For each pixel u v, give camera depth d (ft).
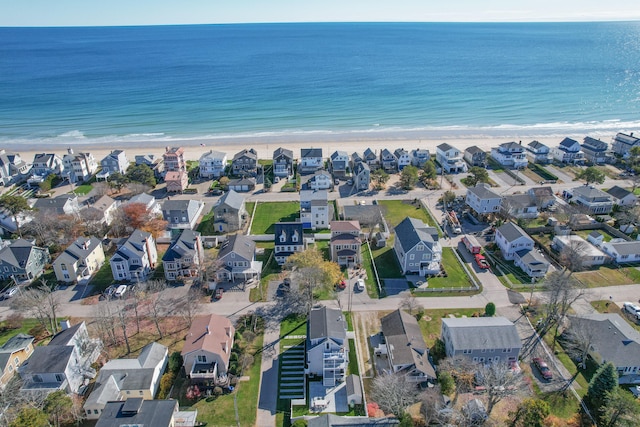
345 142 593.01
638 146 490.08
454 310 259.39
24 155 551.18
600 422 184.85
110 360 216.74
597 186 434.30
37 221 335.47
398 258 311.06
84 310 264.11
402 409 180.34
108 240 337.93
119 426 170.09
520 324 247.70
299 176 460.96
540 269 288.92
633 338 219.61
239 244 296.71
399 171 483.92
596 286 281.54
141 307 264.93
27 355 224.94
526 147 539.70
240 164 473.67
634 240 327.88
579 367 217.15
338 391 205.36
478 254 313.53
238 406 197.06
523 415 180.86
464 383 203.62
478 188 379.14
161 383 205.05
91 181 465.88
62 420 189.98
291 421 188.34
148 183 437.99
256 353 228.43
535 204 366.43
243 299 271.49
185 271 292.20
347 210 368.48
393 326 230.07
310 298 255.50
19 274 288.51
